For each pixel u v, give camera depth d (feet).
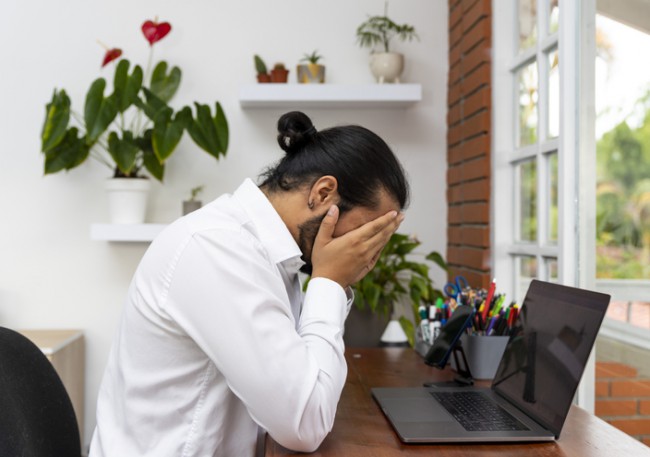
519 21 7.47
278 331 3.27
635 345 4.71
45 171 8.37
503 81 7.64
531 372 4.02
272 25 9.31
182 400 3.51
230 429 3.77
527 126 7.20
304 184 3.67
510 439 3.49
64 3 9.16
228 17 9.29
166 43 9.25
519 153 7.33
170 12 9.25
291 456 3.34
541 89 6.64
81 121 9.17
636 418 4.65
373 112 9.43
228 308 3.25
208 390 3.53
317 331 3.51
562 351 3.70
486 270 7.79
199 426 3.51
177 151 9.29
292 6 9.32
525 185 7.30
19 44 9.15
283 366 3.21
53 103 8.09
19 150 9.18
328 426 3.36
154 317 3.43
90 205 9.25
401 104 9.10
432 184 9.46
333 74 9.35
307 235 3.77
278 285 3.50
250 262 3.37
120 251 9.31
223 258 3.33
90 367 9.28
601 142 5.40
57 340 8.32
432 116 9.46
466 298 5.61
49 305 9.27
